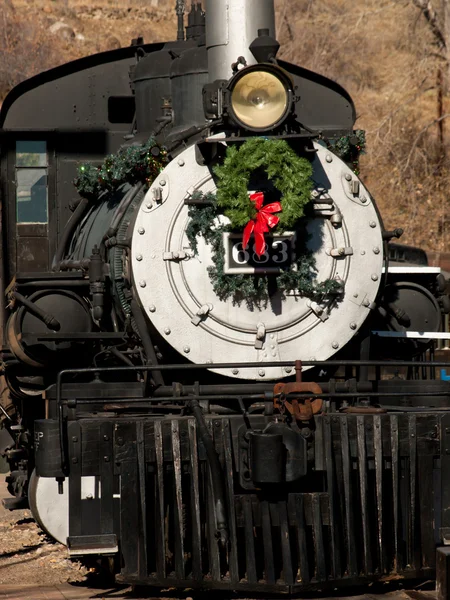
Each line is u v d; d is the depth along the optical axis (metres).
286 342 23.88
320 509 21.36
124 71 32.84
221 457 21.41
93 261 24.36
